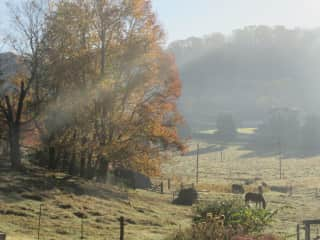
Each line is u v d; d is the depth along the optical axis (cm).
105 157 4297
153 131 4325
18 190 3059
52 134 4128
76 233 2380
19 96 4112
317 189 6306
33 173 3788
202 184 6469
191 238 2034
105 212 3002
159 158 4469
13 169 3772
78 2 4119
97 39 4181
